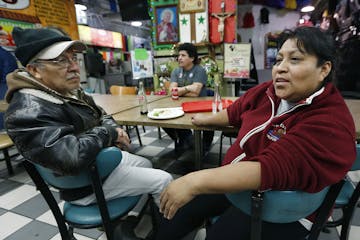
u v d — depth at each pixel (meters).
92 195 0.98
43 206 1.84
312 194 0.59
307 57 0.68
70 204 1.04
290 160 0.57
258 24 7.38
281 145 0.60
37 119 0.81
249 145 0.87
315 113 0.67
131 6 5.29
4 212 1.79
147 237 1.28
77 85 1.05
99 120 1.22
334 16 4.98
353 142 0.63
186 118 1.47
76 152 0.79
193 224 0.98
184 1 3.72
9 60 3.62
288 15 7.36
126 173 1.04
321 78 0.71
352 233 1.40
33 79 0.91
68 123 0.95
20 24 3.97
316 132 0.61
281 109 0.83
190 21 3.78
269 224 0.75
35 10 4.19
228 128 1.24
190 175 0.65
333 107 0.67
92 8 6.61
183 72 2.64
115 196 1.04
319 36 0.67
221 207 0.99
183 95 2.39
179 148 2.81
